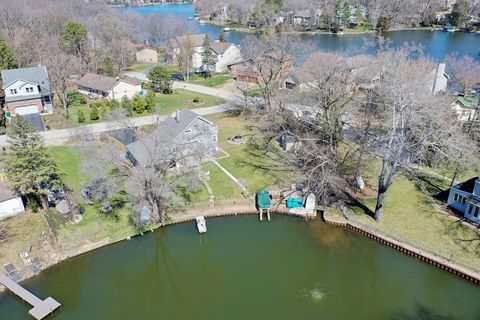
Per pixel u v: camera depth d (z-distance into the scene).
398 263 33.94
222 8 173.12
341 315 29.55
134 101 66.69
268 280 33.16
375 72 54.44
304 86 63.78
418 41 114.75
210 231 38.53
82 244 36.00
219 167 47.56
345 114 47.66
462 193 37.00
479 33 127.19
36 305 29.92
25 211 39.31
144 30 132.25
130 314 30.36
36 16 107.75
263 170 46.88
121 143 53.69
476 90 69.69
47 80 69.12
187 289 32.47
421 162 46.28
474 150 40.88
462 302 30.06
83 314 30.20
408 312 29.44
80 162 48.66
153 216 38.84
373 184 43.25
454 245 33.78
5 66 76.12
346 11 131.88
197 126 47.81
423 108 36.53
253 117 62.12
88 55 91.56
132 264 35.03
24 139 36.22
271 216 40.03
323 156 42.44
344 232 37.69
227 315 29.98
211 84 86.25
